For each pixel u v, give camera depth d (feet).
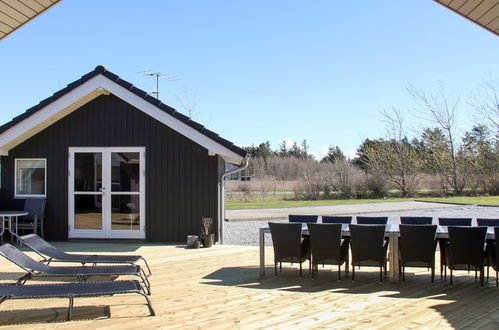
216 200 37.52
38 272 20.51
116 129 38.63
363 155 121.39
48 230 39.09
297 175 125.80
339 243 23.29
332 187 100.17
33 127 37.14
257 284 23.25
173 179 37.99
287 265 28.48
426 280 24.08
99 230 38.68
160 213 38.11
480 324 16.42
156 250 34.17
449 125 109.91
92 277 23.91
